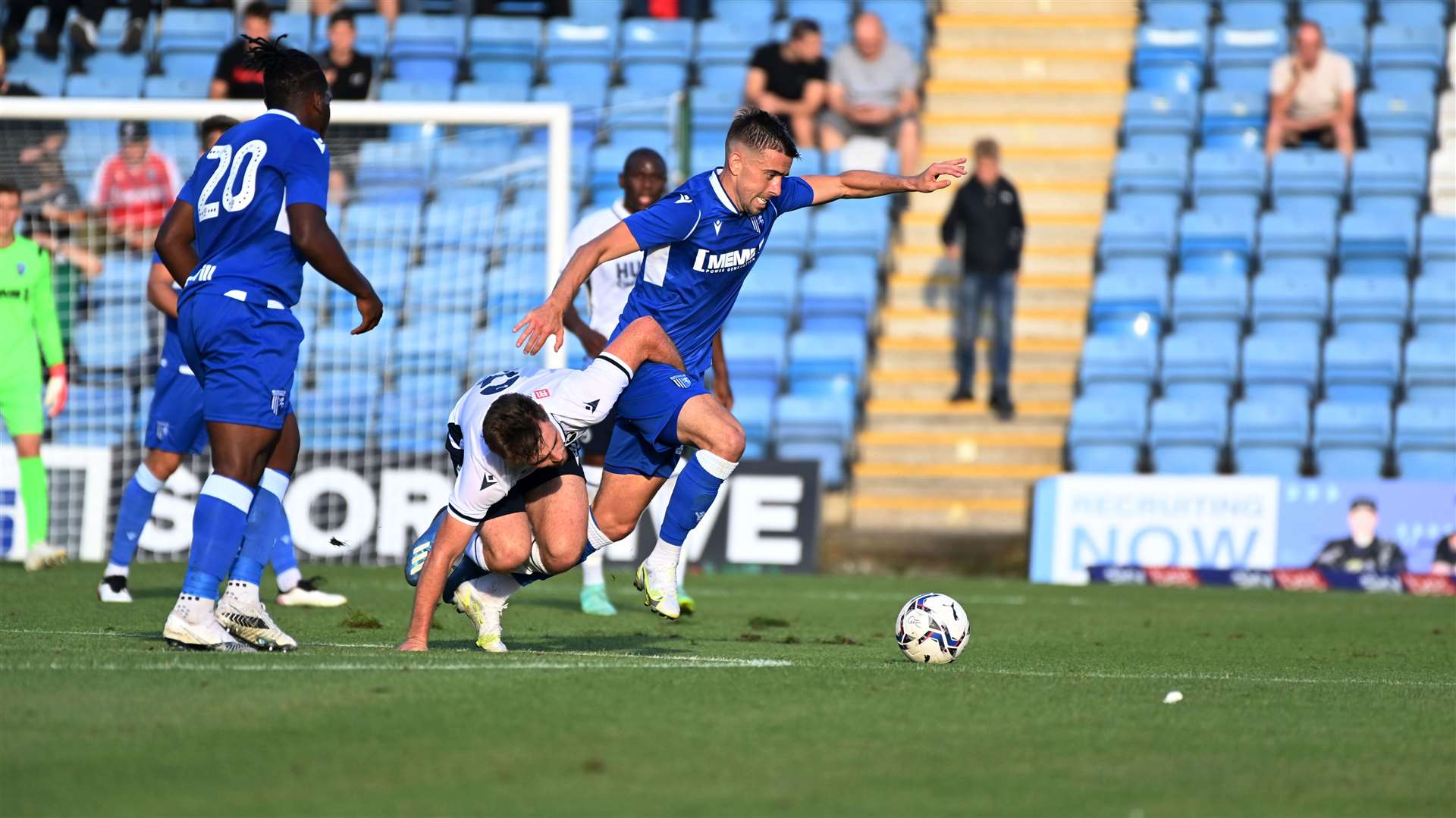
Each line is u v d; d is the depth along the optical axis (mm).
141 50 65000
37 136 53281
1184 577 45844
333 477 47969
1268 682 20234
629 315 22391
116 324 49156
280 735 13938
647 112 63250
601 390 20969
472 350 51500
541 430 19359
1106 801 12258
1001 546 48688
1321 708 17344
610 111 62562
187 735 13875
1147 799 12352
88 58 65062
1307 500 45719
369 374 50344
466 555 21375
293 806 11562
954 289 59250
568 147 39250
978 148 52656
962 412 54125
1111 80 67312
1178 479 46406
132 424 48969
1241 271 58438
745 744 14039
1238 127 63562
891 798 12172
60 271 48656
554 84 65375
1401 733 15703
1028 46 68688
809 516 47562
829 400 53062
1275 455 51406
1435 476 50844
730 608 33719
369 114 39219
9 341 37906
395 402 49781
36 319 38281
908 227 61219
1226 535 45969
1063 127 64438
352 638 23875
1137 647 26281
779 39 66500
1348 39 65562
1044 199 61875
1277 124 61125
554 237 39188
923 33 67375
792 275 56969
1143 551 46281
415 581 21766
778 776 12828
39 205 49812
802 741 14219
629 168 29375
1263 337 54688
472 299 52094
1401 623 33469
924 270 60250
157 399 29469
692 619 30281
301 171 19547
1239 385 54438
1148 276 56750
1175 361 54531
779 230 59219
